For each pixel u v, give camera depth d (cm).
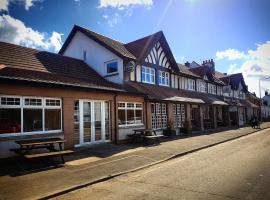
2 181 688
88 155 1062
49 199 575
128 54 1744
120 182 703
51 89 1085
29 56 1378
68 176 739
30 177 727
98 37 1798
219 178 709
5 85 928
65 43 1977
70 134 1152
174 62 2134
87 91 1260
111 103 1412
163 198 559
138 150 1188
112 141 1395
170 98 1791
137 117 1616
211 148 1329
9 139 925
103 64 1752
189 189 617
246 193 580
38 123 1042
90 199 569
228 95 3556
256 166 851
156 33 1958
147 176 760
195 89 2627
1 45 1318
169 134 1836
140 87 1703
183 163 941
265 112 6362
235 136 1855
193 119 2411
